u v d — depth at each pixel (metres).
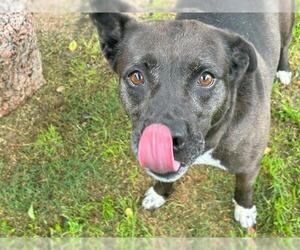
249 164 0.66
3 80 0.80
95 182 0.78
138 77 0.56
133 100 0.57
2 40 0.77
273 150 0.80
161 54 0.55
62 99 0.86
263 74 0.66
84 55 0.91
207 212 0.76
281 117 0.84
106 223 0.74
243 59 0.59
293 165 0.79
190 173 0.79
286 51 0.85
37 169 0.79
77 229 0.73
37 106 0.85
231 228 0.74
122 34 0.60
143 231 0.74
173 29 0.57
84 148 0.81
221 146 0.63
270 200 0.76
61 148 0.81
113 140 0.82
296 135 0.82
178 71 0.55
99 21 0.60
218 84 0.56
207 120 0.56
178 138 0.52
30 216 0.74
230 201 0.76
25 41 0.80
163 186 0.74
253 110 0.62
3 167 0.79
